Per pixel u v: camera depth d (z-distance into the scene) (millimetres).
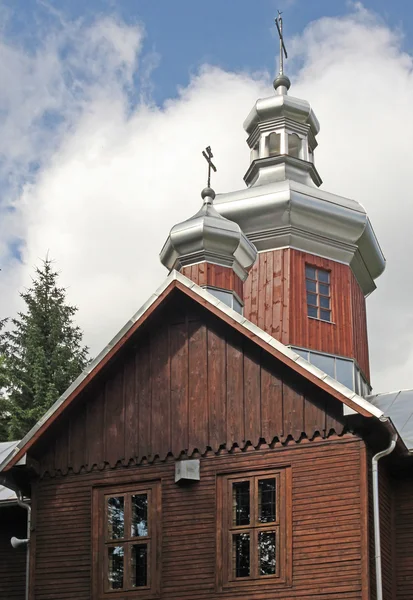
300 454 21609
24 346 50094
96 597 22266
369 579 20328
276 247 30859
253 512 21625
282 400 22062
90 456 23391
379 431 21078
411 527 22391
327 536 20859
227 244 26969
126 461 23031
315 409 21719
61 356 49125
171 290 23234
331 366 29844
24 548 24688
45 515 23375
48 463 23703
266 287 30453
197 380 22984
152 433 23016
